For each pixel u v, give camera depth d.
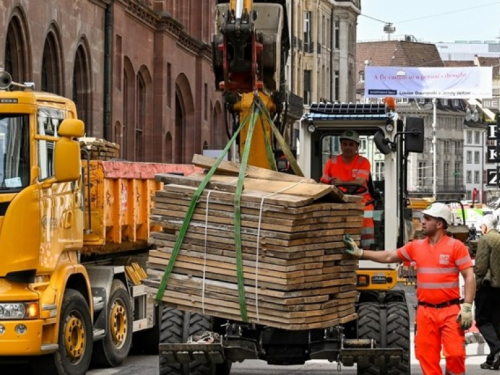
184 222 15.07
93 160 21.19
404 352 16.44
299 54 107.94
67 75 43.41
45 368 18.34
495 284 21.38
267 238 14.66
